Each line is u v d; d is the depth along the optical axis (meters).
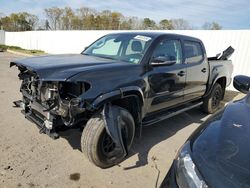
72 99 2.89
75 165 3.34
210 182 1.57
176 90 4.46
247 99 2.66
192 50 4.99
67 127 3.30
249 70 8.94
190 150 1.90
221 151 1.74
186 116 5.84
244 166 1.58
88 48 4.89
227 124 2.07
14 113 5.09
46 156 3.50
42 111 3.23
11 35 30.98
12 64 3.86
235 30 9.11
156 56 3.94
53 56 4.09
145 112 3.87
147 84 3.71
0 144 3.72
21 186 2.83
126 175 3.23
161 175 3.29
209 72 5.55
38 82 3.29
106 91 3.06
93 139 3.06
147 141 4.29
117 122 3.12
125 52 4.07
